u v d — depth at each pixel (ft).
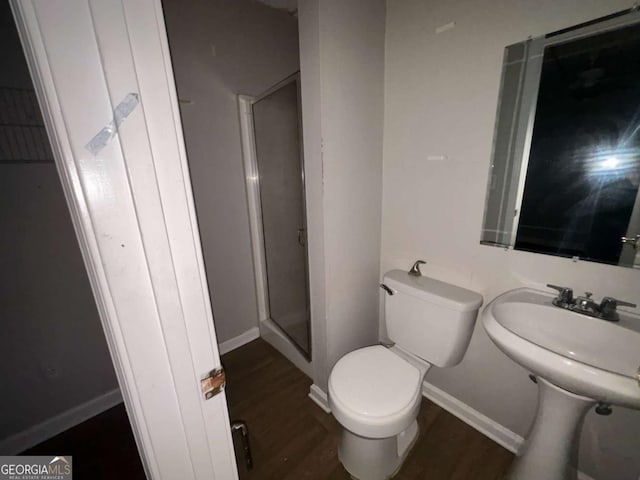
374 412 3.22
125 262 1.34
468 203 3.90
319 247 4.32
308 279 5.23
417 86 4.14
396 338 4.57
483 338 4.12
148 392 1.51
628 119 2.65
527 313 3.24
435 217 4.30
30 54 1.08
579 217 3.06
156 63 1.26
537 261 3.43
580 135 2.93
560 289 3.20
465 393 4.54
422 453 4.11
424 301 4.05
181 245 1.46
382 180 4.89
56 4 1.04
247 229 6.61
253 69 6.04
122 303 1.36
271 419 4.78
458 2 3.55
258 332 7.23
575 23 2.82
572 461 3.14
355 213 4.57
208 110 5.61
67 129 1.13
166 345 1.51
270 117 5.47
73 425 4.74
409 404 3.35
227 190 6.14
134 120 1.24
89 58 1.12
